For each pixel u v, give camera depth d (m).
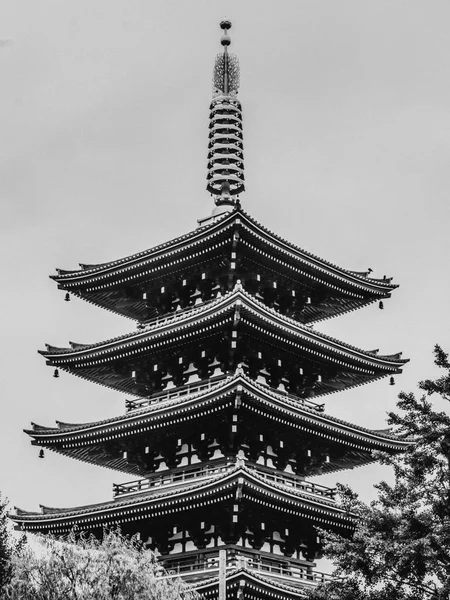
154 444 53.53
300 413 51.22
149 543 51.72
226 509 48.41
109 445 55.03
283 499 48.56
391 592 40.19
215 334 52.44
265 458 52.62
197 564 48.69
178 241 54.47
